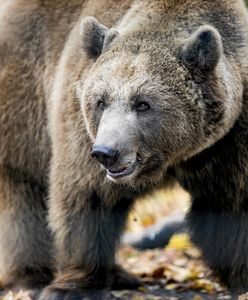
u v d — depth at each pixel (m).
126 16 12.49
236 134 11.81
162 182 12.76
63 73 12.88
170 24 11.85
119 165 11.12
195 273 14.44
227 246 12.38
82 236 12.58
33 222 13.98
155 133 11.37
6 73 14.04
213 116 11.48
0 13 14.58
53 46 13.70
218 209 12.43
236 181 11.98
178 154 11.63
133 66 11.37
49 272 14.08
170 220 17.44
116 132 11.05
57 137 12.63
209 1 12.10
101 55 11.83
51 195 12.82
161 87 11.30
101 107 11.48
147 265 15.34
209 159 12.01
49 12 13.89
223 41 11.93
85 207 12.45
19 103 13.89
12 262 13.99
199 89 11.44
